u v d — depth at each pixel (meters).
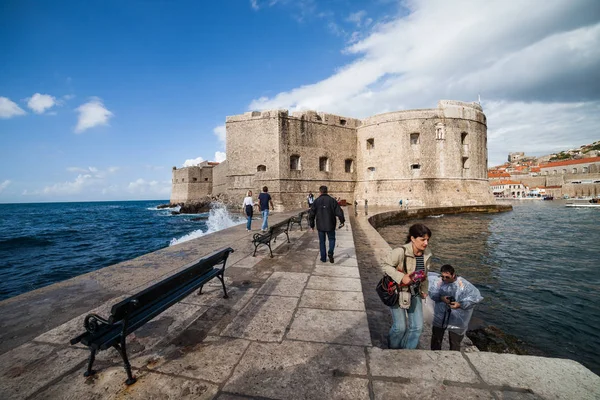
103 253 16.69
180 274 3.08
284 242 8.37
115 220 40.25
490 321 6.46
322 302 3.90
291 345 2.79
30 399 2.10
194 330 3.11
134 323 2.41
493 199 35.19
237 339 2.92
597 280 9.41
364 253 9.04
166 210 57.56
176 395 2.12
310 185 29.69
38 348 2.77
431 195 31.02
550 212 35.06
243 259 6.32
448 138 31.59
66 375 2.37
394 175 32.03
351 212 22.88
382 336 4.17
